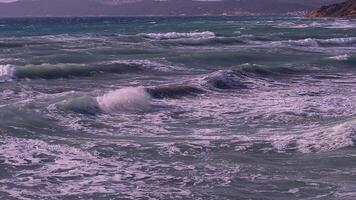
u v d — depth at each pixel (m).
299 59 54.53
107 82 37.91
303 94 34.38
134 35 80.31
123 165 18.23
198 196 15.31
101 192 15.59
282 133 23.11
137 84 37.16
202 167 18.05
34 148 19.89
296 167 18.03
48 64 41.91
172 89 32.91
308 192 15.59
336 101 31.17
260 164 18.41
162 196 15.31
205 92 34.03
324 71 46.66
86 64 43.19
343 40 79.31
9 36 84.25
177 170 17.72
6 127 22.16
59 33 96.56
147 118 26.33
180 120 26.14
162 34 83.00
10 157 18.66
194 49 62.88
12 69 38.66
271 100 31.88
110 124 24.56
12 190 15.57
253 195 15.40
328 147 20.38
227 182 16.52
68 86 35.59
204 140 21.88
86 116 25.52
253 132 23.45
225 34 93.88
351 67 49.59
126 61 46.75
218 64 49.97
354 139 21.00
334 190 15.69
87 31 106.19
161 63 47.91
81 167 17.92
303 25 144.12
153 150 20.16
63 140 21.22
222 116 27.17
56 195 15.29
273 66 46.75
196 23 167.12
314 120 25.86
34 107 25.81
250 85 37.53
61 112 25.47
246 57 54.25
